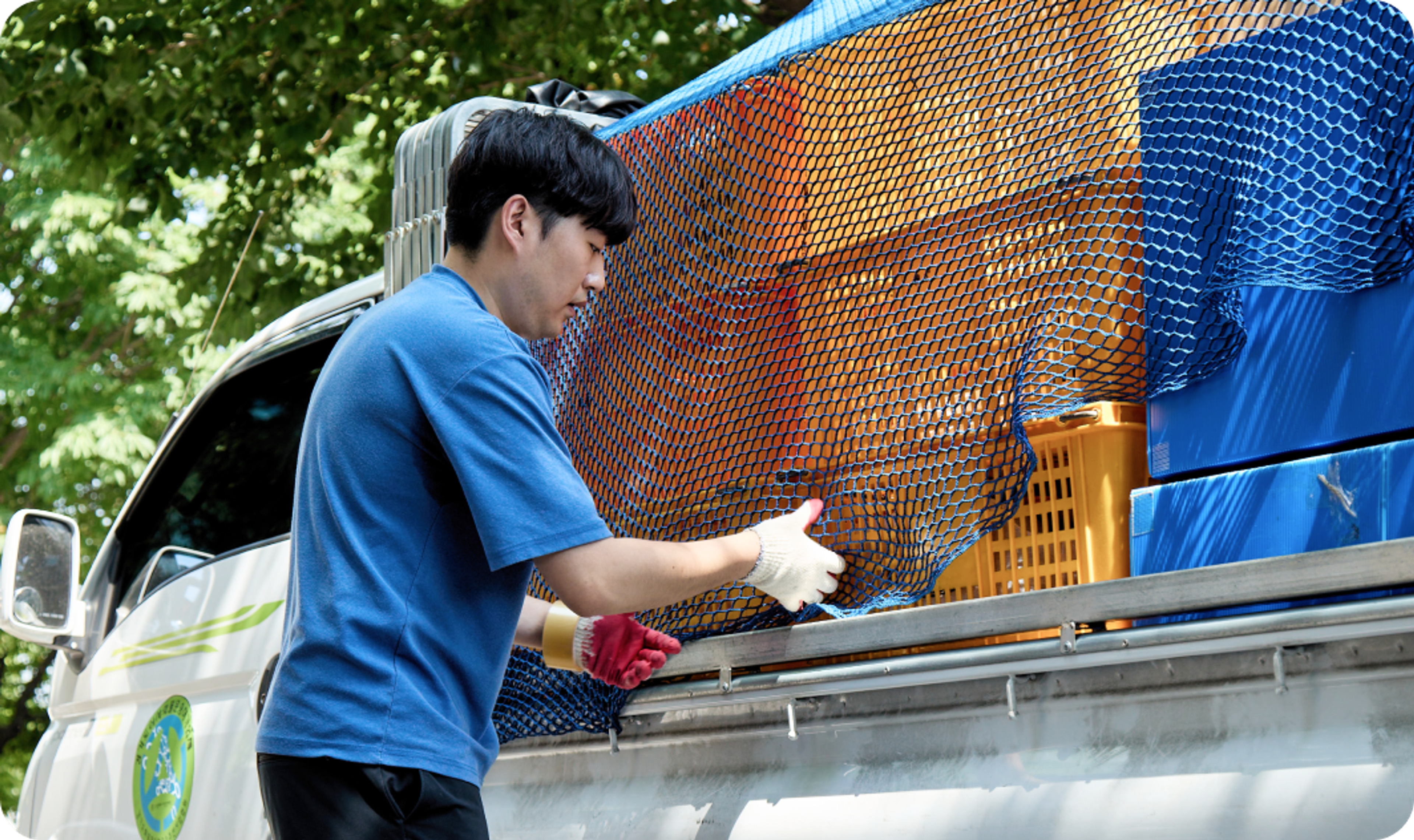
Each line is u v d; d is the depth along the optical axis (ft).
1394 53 5.01
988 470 5.87
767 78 6.76
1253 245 5.33
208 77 24.52
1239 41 5.42
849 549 6.33
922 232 6.15
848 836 5.85
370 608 5.12
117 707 11.57
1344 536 5.01
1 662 40.83
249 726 9.91
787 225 6.64
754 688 6.35
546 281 5.63
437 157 8.91
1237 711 4.89
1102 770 5.16
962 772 5.62
